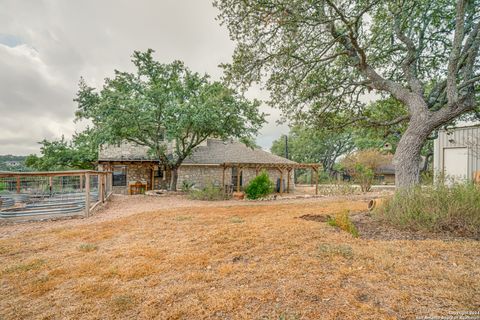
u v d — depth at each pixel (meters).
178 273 3.01
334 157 36.12
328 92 8.41
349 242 3.95
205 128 13.06
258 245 3.94
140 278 2.90
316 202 9.75
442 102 6.27
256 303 2.29
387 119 9.15
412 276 2.70
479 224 4.18
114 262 3.39
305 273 2.87
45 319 2.14
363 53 6.40
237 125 13.38
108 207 9.08
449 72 5.30
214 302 2.33
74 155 18.98
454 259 3.11
